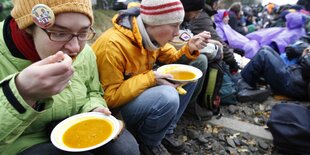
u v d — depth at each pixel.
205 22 2.88
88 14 1.03
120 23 1.72
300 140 2.08
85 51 1.47
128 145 1.38
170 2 1.63
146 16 1.66
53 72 0.78
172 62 2.25
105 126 1.17
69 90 1.33
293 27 4.39
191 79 1.75
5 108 0.85
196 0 2.44
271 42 4.39
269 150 2.27
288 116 2.18
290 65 3.27
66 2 0.96
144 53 1.79
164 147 2.05
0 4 2.87
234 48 4.52
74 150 1.02
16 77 0.83
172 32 1.72
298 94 3.02
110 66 1.66
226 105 2.97
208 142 2.33
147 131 1.83
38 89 0.80
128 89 1.69
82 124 1.18
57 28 1.00
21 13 1.01
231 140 2.36
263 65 3.08
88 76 1.48
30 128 1.26
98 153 1.41
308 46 3.27
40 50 1.07
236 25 5.71
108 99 1.71
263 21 7.51
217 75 2.47
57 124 1.21
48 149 1.22
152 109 1.69
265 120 2.69
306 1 6.90
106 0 6.91
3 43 1.13
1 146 0.97
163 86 1.72
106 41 1.67
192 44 2.07
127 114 1.79
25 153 1.20
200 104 2.63
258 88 3.27
